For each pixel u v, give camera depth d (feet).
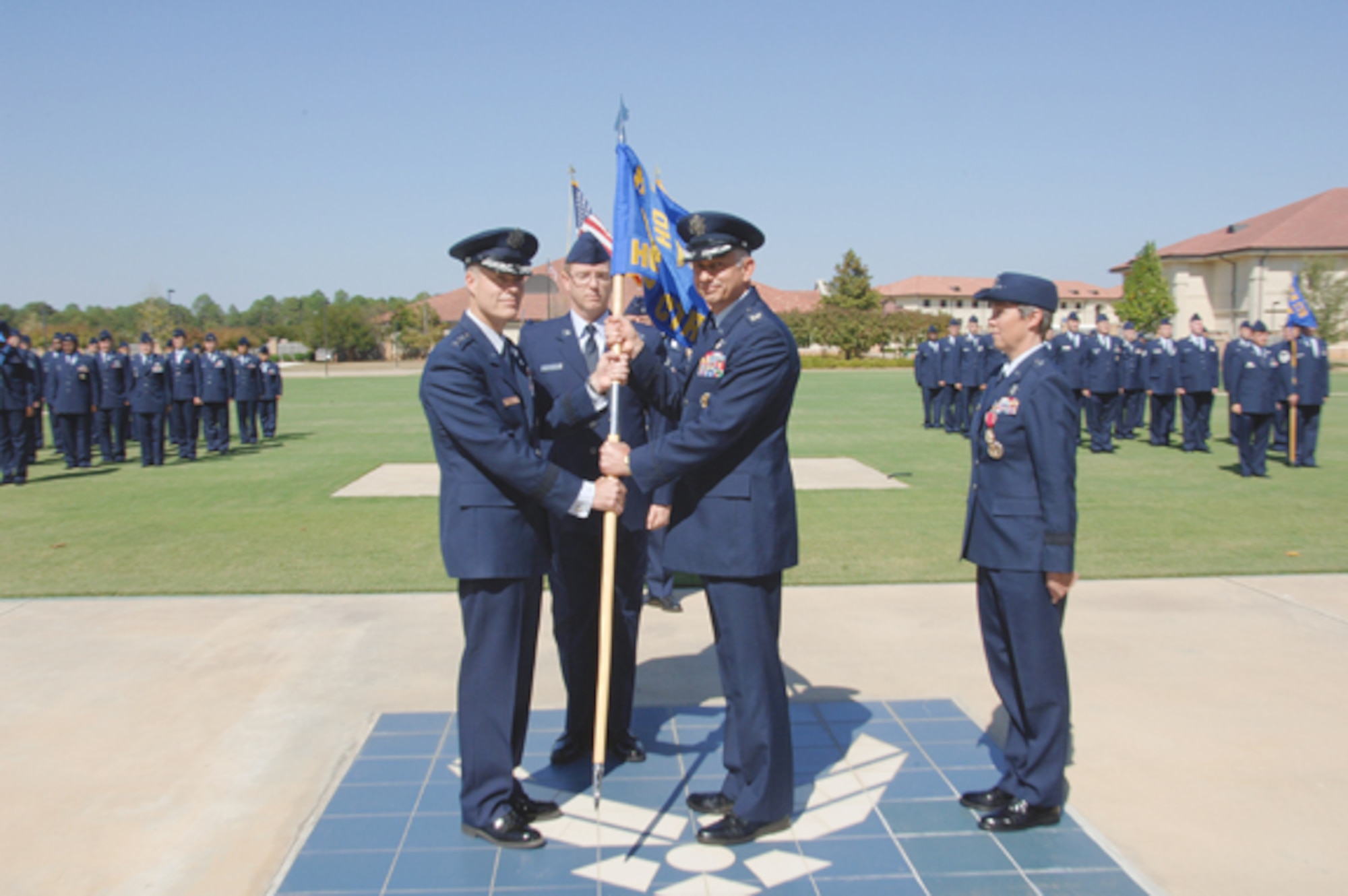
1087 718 13.99
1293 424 40.45
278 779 12.34
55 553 25.17
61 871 10.23
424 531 28.02
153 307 238.89
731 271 10.79
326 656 16.89
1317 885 9.79
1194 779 12.11
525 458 10.54
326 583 21.81
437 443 11.08
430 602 20.24
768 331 10.55
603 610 10.76
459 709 10.95
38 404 46.73
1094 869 10.10
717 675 16.22
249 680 15.72
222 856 10.53
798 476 38.37
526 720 11.62
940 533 27.04
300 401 90.48
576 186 13.96
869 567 23.03
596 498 10.71
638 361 12.29
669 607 19.98
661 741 13.53
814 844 10.66
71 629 18.39
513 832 10.60
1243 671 15.84
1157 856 10.35
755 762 10.69
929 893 9.66
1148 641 17.37
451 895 9.68
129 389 48.65
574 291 13.82
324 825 11.07
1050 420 10.71
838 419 65.36
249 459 47.26
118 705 14.74
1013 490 11.10
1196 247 159.43
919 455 45.70
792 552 11.09
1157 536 26.43
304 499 34.22
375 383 124.26
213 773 12.50
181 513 31.42
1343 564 22.93
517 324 110.01
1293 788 11.87
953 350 54.75
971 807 11.39
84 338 212.84
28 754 13.05
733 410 10.41
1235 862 10.23
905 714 14.26
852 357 175.63
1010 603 10.99
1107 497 33.22
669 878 9.96
